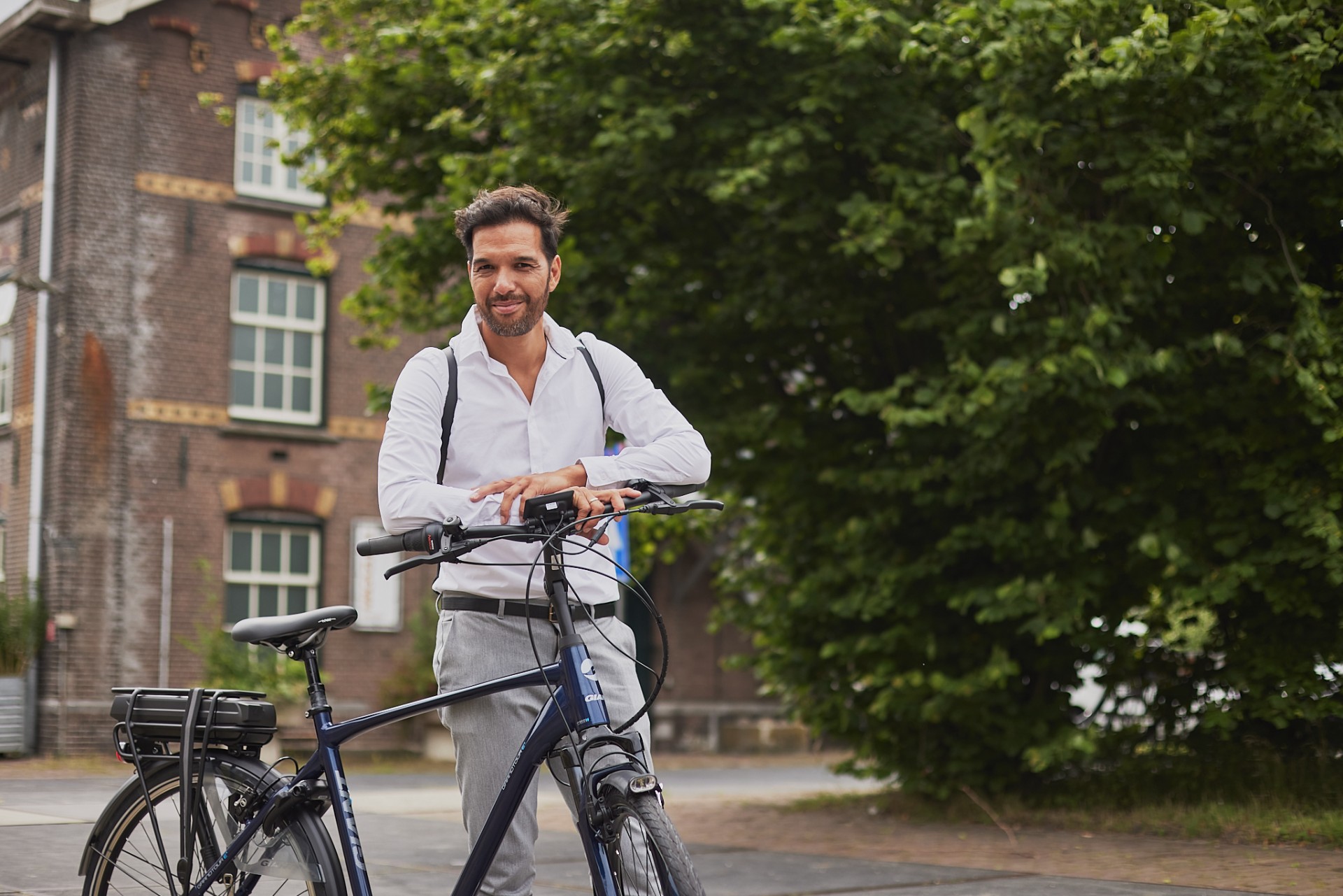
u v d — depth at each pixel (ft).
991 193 25.29
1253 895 18.35
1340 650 27.32
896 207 27.48
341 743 11.41
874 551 30.66
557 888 19.85
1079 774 30.73
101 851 12.32
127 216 56.18
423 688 59.67
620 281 32.14
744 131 29.60
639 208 31.32
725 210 31.76
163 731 12.05
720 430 31.01
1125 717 30.89
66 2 54.54
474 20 32.94
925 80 29.50
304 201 60.39
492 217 10.95
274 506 58.59
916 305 31.35
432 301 35.83
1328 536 25.59
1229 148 27.04
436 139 34.65
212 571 57.00
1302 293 25.68
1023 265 25.41
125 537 55.21
